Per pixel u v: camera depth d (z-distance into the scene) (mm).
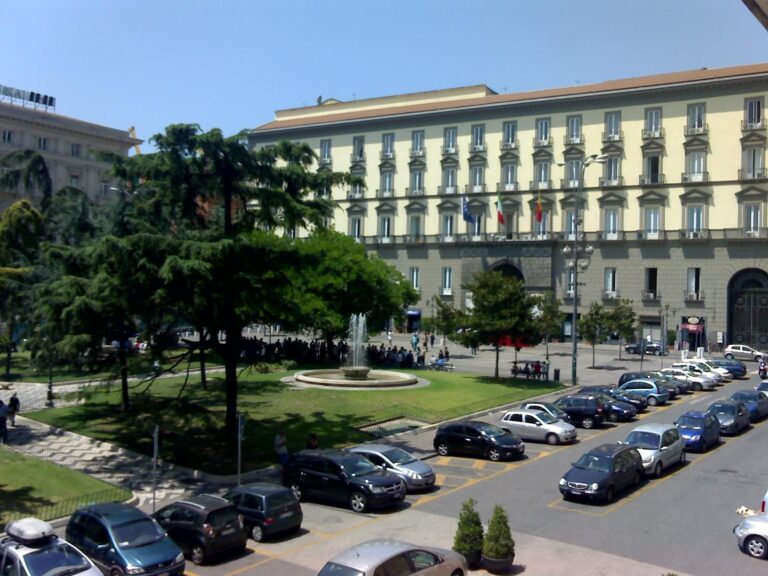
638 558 18188
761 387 45062
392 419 36750
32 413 37031
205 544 18172
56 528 21172
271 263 31016
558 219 84062
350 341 58281
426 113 91562
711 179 75562
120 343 34531
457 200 90188
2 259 45812
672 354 73688
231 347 31922
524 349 77688
